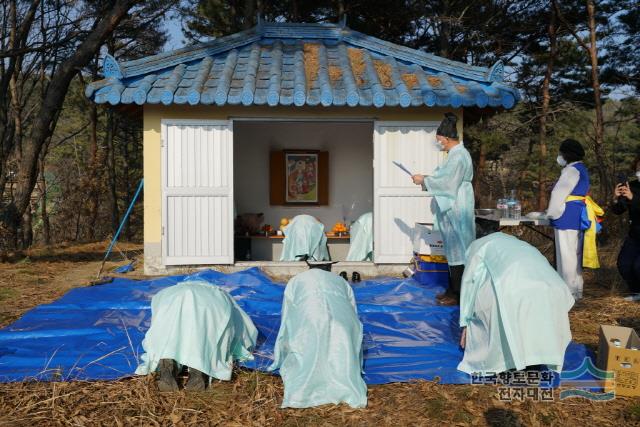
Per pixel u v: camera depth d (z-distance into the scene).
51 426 3.56
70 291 7.11
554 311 3.87
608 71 19.12
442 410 3.75
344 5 17.95
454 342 5.16
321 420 3.64
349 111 8.30
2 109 14.77
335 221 10.89
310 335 4.00
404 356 4.77
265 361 4.57
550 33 17.53
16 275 8.59
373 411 3.76
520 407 3.82
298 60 8.61
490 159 21.72
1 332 5.32
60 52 16.50
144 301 6.54
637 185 6.72
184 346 4.07
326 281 4.38
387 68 8.62
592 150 18.97
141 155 28.08
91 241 14.79
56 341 5.12
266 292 7.18
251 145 10.75
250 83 7.77
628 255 6.77
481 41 18.34
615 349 3.97
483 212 7.65
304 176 10.78
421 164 8.36
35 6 13.40
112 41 18.31
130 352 4.75
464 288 4.35
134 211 27.48
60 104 11.56
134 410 3.75
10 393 3.98
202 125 8.15
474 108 8.59
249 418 3.66
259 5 16.52
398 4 17.86
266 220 10.82
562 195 6.39
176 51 8.46
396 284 7.42
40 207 23.22
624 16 18.22
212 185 8.17
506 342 4.00
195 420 3.64
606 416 3.69
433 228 6.95
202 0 19.25
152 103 7.63
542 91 19.80
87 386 4.10
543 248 10.01
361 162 10.88
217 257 8.22
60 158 24.11
